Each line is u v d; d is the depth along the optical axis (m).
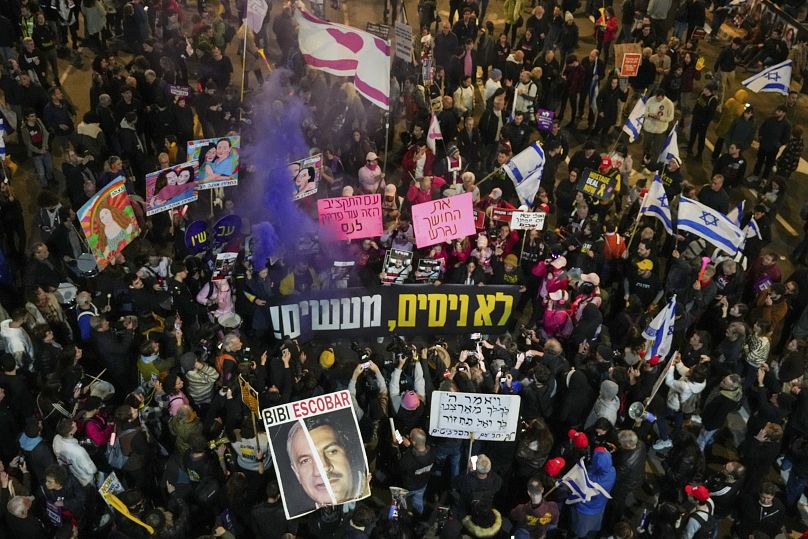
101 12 19.61
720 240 12.74
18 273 13.57
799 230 16.83
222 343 10.67
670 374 11.02
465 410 9.59
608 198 14.14
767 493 9.46
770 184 14.65
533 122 17.12
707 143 19.23
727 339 11.57
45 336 10.71
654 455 11.66
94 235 11.57
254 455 9.43
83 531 9.60
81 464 9.20
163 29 19.30
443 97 16.31
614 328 12.23
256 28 17.09
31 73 16.72
